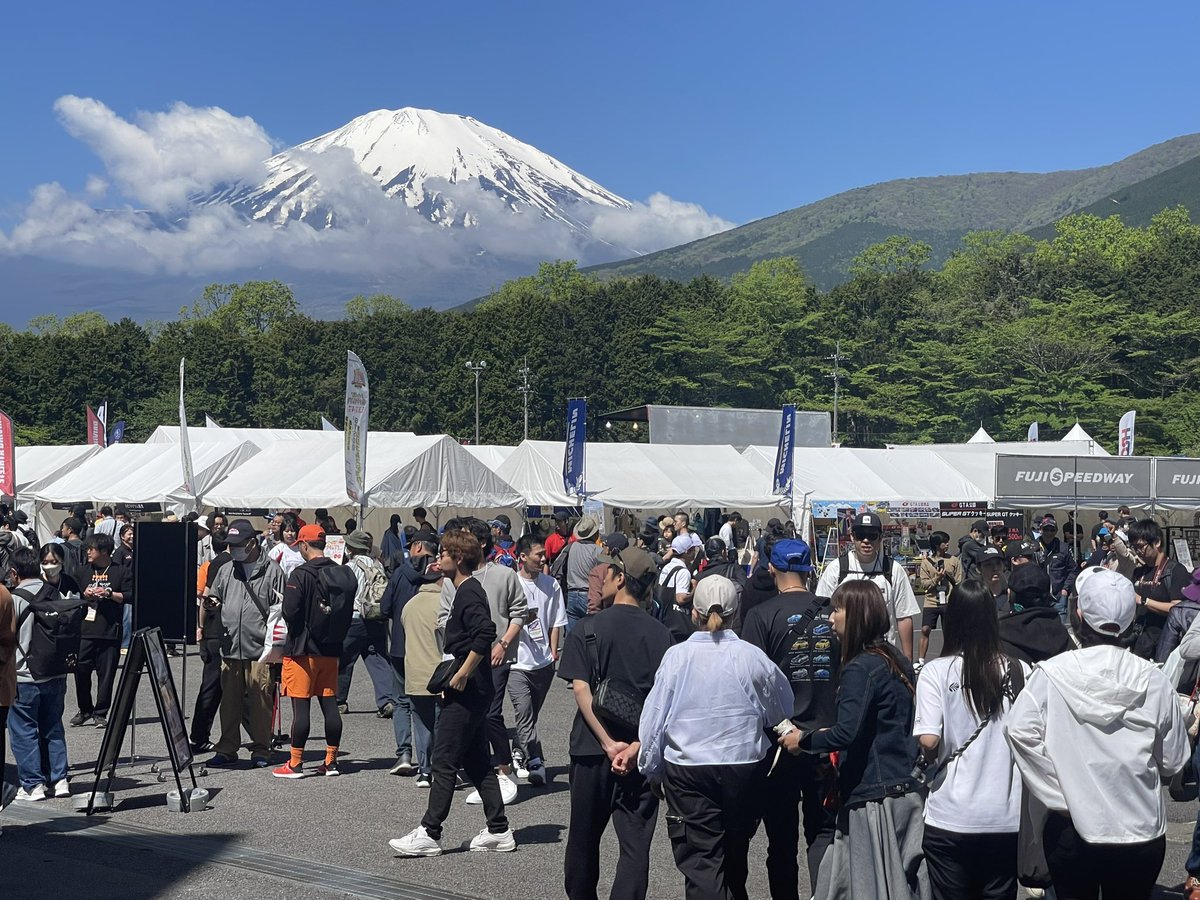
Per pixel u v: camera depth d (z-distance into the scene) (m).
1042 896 6.80
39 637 9.45
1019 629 6.51
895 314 88.31
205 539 17.41
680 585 13.93
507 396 87.56
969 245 129.38
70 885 7.01
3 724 8.27
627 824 6.16
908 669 5.57
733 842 5.93
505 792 9.38
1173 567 10.60
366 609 13.41
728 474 33.91
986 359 83.19
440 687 7.75
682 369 87.88
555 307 90.19
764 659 5.92
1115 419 79.12
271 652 10.60
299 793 9.69
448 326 92.75
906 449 37.69
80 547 17.39
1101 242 120.31
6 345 92.81
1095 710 4.57
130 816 8.88
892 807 5.39
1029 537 31.89
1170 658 7.69
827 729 5.52
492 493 27.27
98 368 90.31
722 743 5.80
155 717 13.59
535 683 10.07
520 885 7.05
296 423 93.56
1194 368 81.31
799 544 6.96
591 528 15.31
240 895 6.81
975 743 5.10
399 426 92.62
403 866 7.48
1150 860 4.59
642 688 6.21
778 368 87.00
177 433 40.81
